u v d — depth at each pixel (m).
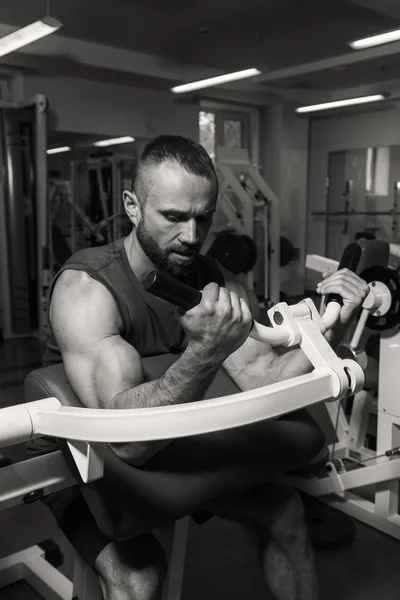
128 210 0.95
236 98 6.54
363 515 1.94
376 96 5.70
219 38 4.94
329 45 5.19
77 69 5.14
